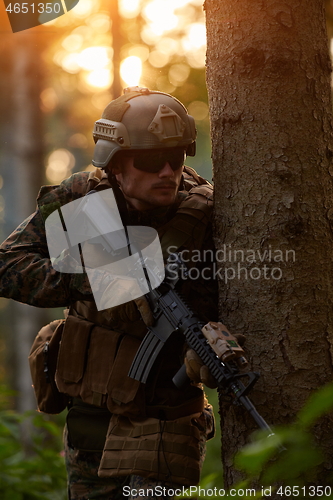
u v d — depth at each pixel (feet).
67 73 44.88
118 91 29.22
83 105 52.26
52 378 14.75
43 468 21.04
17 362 45.60
